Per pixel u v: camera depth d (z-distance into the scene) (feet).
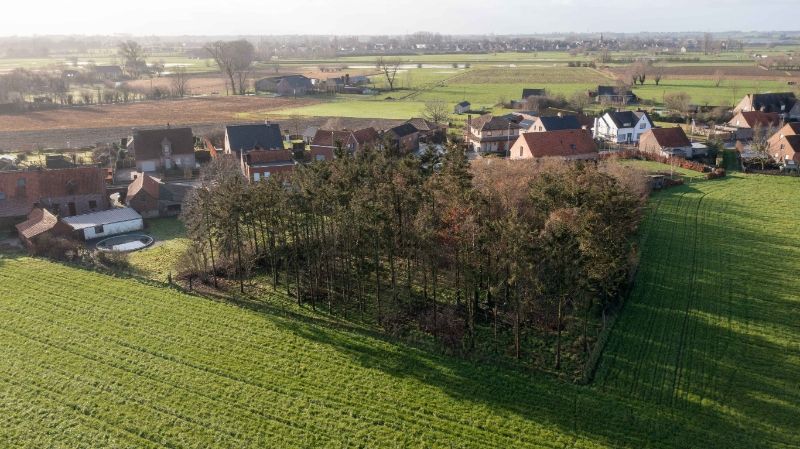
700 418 143.54
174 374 159.84
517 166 258.57
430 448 134.10
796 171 359.46
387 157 258.78
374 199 198.70
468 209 185.06
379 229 185.26
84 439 136.05
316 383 156.87
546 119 429.38
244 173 342.44
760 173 360.89
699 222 274.57
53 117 589.32
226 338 178.29
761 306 196.03
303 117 596.70
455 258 188.34
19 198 280.31
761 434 137.90
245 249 227.20
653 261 230.89
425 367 165.07
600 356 169.78
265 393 152.46
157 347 172.76
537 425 141.38
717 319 188.44
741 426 140.46
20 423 140.97
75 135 496.64
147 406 147.13
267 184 219.82
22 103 629.10
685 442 135.54
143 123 559.38
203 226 223.92
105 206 297.74
